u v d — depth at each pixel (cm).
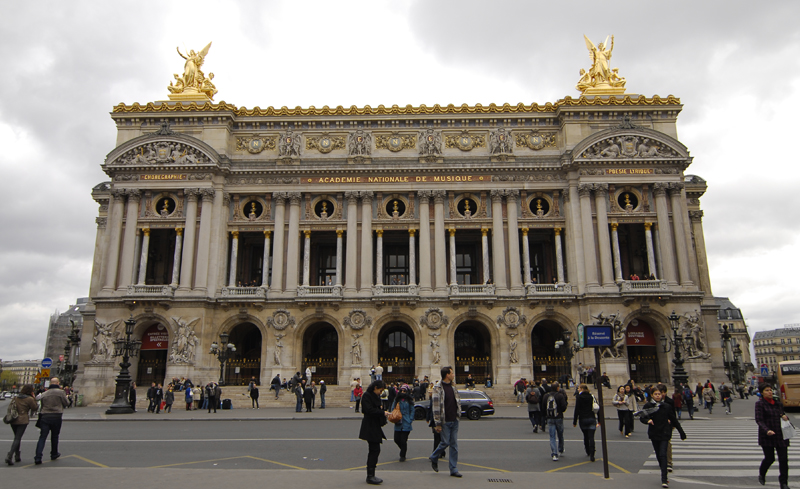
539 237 6638
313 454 2103
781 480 1477
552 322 6338
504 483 1526
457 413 1673
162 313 5722
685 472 1750
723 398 4319
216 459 1984
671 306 5750
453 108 6325
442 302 5859
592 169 6084
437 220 6078
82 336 6406
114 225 6016
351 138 6294
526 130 6353
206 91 6600
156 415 4034
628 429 2675
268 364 5747
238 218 6188
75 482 1497
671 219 6034
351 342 5772
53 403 1930
